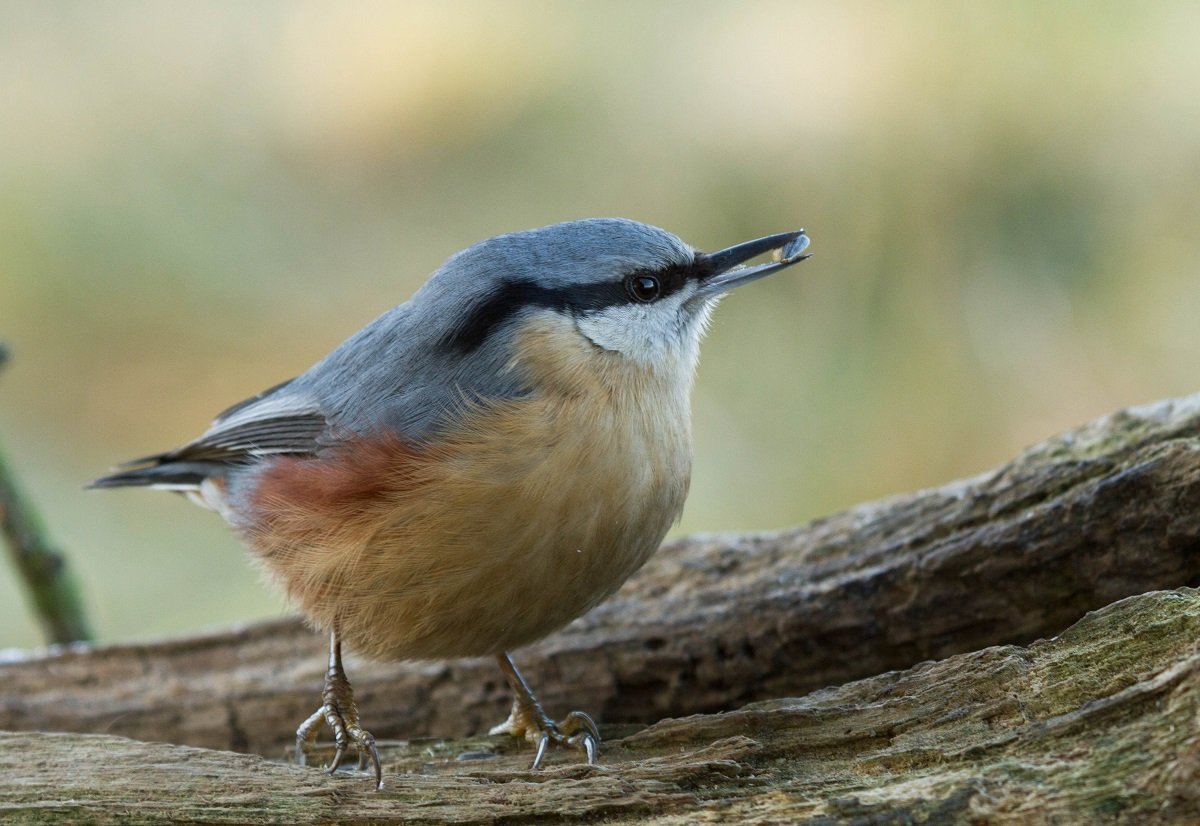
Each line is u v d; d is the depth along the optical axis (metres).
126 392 12.64
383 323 7.59
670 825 5.19
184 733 8.66
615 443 6.77
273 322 12.45
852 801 5.02
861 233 10.41
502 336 6.86
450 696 8.36
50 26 12.83
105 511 12.34
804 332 10.65
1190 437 7.10
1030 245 10.28
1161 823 4.68
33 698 8.79
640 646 8.04
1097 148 10.20
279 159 12.32
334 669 7.46
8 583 12.48
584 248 7.12
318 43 12.24
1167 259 10.20
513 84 11.55
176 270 12.41
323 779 5.89
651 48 11.33
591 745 6.64
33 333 12.47
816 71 10.53
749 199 10.62
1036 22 10.20
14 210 12.38
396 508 6.66
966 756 5.31
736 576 8.22
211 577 11.84
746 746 5.85
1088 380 10.26
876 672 7.73
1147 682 5.15
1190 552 6.79
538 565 6.65
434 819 5.45
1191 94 10.08
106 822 5.53
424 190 11.96
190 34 12.66
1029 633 7.32
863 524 8.01
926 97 10.30
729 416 10.85
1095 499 6.99
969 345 10.37
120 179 12.51
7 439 12.39
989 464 10.33
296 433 7.54
